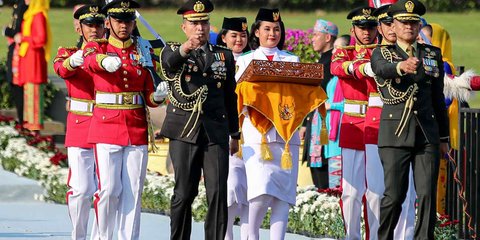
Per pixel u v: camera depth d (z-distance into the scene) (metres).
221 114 19.33
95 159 20.20
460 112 22.84
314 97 20.44
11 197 29.20
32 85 18.61
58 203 29.06
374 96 20.48
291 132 20.12
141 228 24.92
